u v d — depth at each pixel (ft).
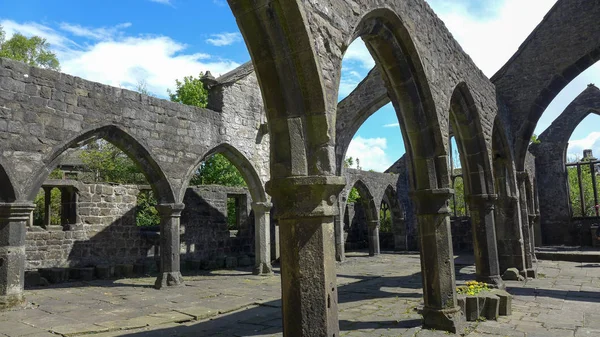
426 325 22.80
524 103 41.81
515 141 42.19
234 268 57.26
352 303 30.35
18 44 102.63
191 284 42.27
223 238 61.36
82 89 35.45
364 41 22.59
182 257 55.62
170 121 41.78
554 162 85.81
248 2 14.56
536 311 26.81
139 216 74.33
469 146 33.94
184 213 56.80
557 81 40.32
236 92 49.70
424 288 23.40
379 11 20.02
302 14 14.23
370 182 75.46
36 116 32.40
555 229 84.23
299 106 14.82
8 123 30.86
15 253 30.50
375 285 39.37
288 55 14.69
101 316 27.81
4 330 24.26
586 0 38.81
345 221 90.27
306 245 14.34
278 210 14.84
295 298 14.29
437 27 26.89
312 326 13.99
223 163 83.87
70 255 49.21
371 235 75.05
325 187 14.26
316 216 14.24
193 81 88.84
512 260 40.32
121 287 40.60
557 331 22.15
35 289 39.68
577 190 99.91
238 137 49.14
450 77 28.32
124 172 84.69
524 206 42.57
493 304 24.59
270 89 14.96
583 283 38.37
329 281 14.30
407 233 88.69
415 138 23.95
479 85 34.81
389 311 27.22
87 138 35.88
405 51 22.91
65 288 40.22
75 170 94.43
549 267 52.39
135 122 38.75
